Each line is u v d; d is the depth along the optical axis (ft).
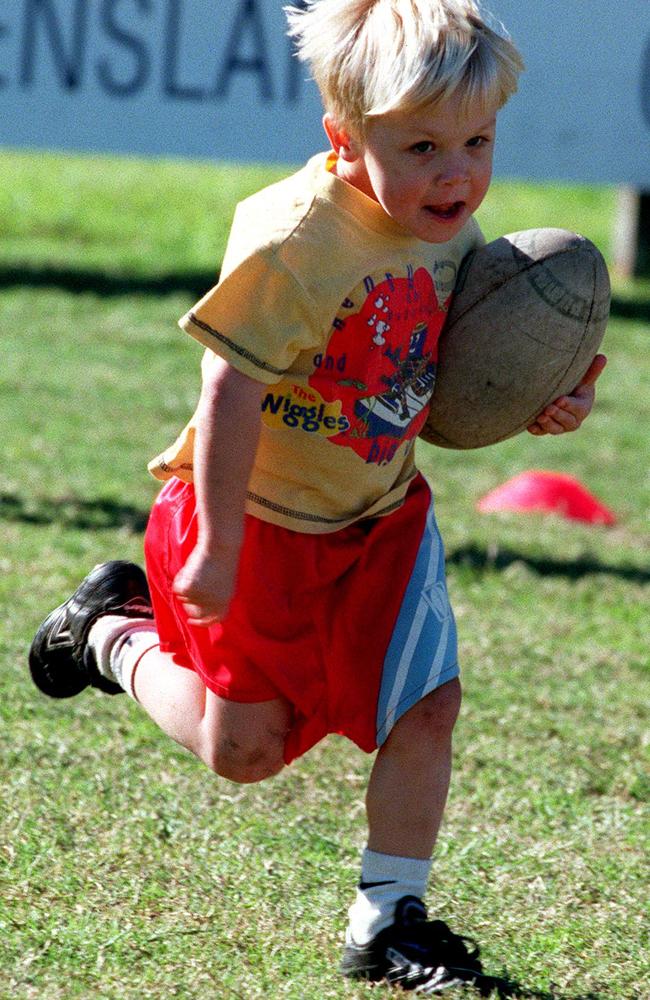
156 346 135.74
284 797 45.09
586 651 62.13
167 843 41.27
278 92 144.56
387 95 31.81
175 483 37.06
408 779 34.58
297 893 38.86
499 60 32.60
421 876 34.81
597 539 83.92
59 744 47.21
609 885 40.42
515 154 146.82
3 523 74.90
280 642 34.55
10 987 32.73
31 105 142.92
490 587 71.36
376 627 35.09
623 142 147.33
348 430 34.53
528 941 36.83
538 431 38.91
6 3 141.08
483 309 37.06
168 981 33.53
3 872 38.60
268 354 32.71
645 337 157.28
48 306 151.94
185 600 33.09
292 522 34.73
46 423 101.76
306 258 32.94
